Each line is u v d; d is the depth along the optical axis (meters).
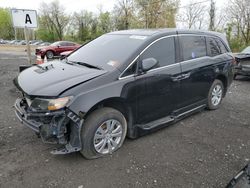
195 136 4.27
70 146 3.23
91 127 3.28
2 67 11.22
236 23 40.03
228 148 3.92
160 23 40.09
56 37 76.50
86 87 3.18
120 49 3.93
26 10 6.90
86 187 2.92
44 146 3.72
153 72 3.86
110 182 3.02
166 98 4.16
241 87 8.28
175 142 4.02
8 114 4.90
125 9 42.81
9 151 3.57
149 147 3.83
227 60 5.52
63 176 3.09
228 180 3.15
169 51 4.20
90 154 3.38
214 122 4.92
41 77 3.46
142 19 40.94
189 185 3.03
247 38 38.50
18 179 3.01
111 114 3.43
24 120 3.46
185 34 4.59
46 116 3.06
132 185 2.98
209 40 5.20
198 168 3.36
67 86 3.11
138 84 3.66
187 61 4.49
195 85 4.72
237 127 4.73
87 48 4.51
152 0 39.78
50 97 3.03
